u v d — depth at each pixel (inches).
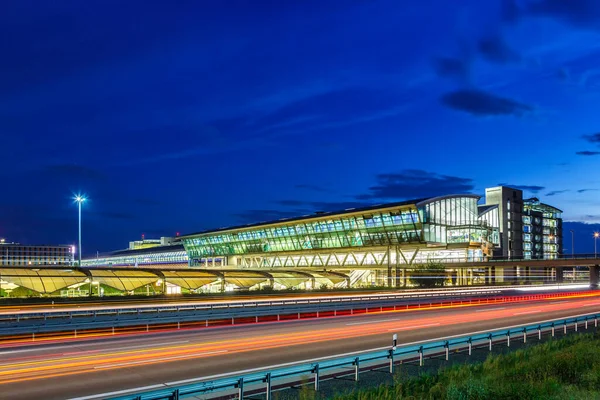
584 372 821.2
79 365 878.4
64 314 1454.2
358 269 4626.0
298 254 5329.7
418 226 4192.9
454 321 1610.5
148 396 544.4
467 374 806.5
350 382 789.2
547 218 6186.0
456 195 4419.3
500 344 1154.7
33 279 2352.4
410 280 3634.4
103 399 519.5
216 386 602.2
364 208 4544.8
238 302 1774.1
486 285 3737.7
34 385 735.1
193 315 1485.0
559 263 3624.5
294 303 1961.1
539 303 2458.2
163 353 1000.2
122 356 966.4
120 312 1521.9
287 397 698.2
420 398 665.0
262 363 908.6
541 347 1058.7
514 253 5506.9
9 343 1126.4
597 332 1310.3
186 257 7081.7
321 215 4854.8
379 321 1606.8
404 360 959.0
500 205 5506.9
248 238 5782.5
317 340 1181.7
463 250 4254.4
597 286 3659.0
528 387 696.4
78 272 2566.4
